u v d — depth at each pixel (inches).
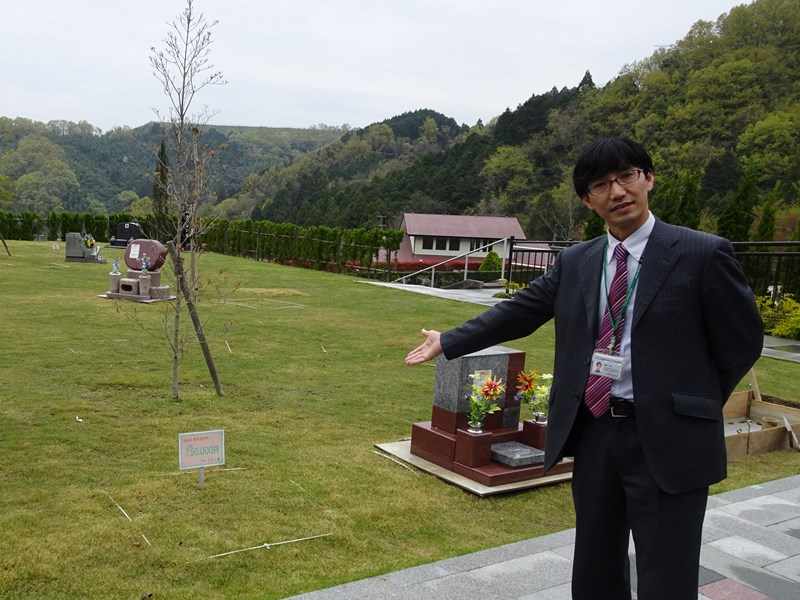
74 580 115.5
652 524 77.7
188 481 162.9
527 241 652.7
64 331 349.4
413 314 490.3
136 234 1015.0
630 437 80.0
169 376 268.7
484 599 113.0
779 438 224.4
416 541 141.5
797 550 139.4
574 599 88.8
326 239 923.4
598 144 81.2
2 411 209.5
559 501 171.6
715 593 119.7
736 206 606.5
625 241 83.0
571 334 86.4
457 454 182.5
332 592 112.7
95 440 189.3
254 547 132.1
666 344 77.8
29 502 146.1
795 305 457.4
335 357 330.6
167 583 116.7
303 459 185.5
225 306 469.7
